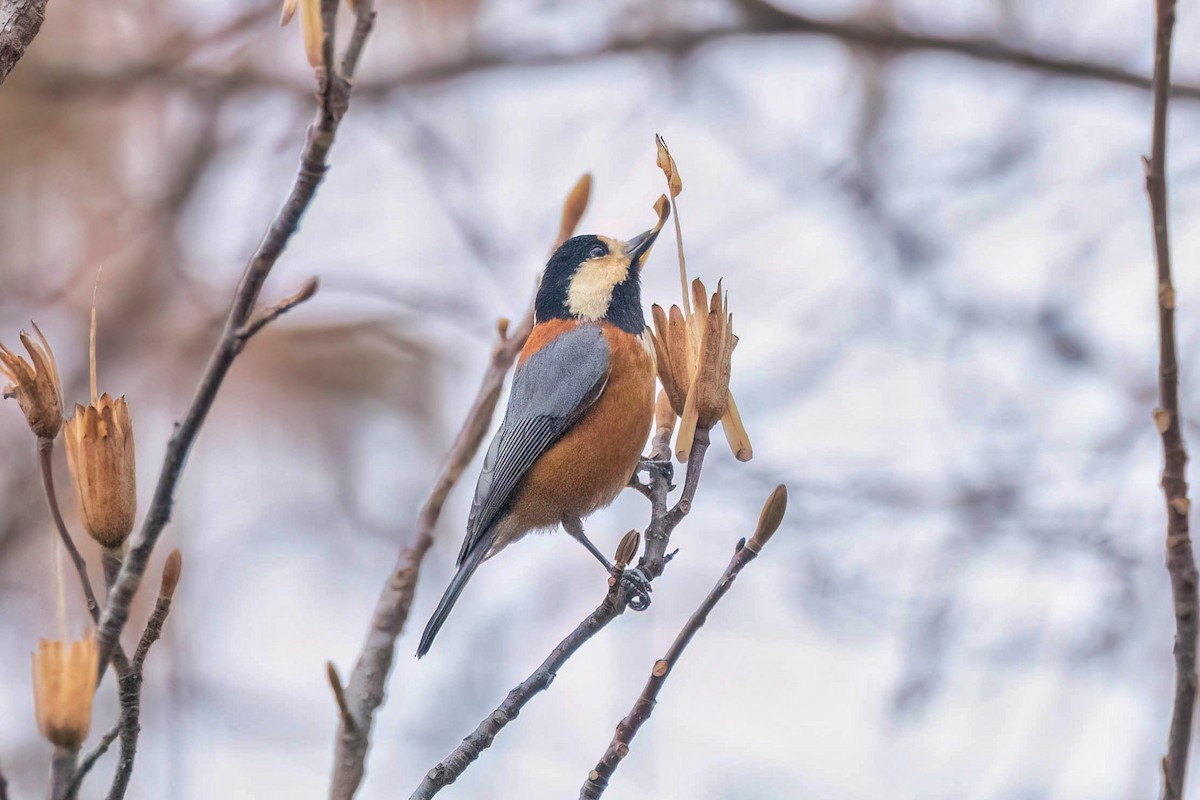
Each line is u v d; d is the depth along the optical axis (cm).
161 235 1636
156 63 1692
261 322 475
